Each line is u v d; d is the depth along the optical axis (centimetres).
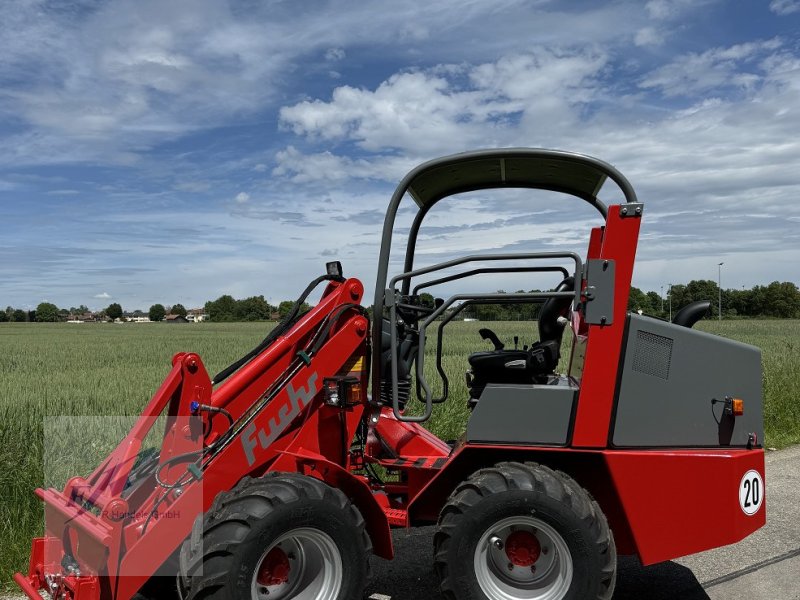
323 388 416
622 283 375
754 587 442
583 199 478
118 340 3266
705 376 390
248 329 5012
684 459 376
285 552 362
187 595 342
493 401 390
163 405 384
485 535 363
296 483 359
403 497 454
